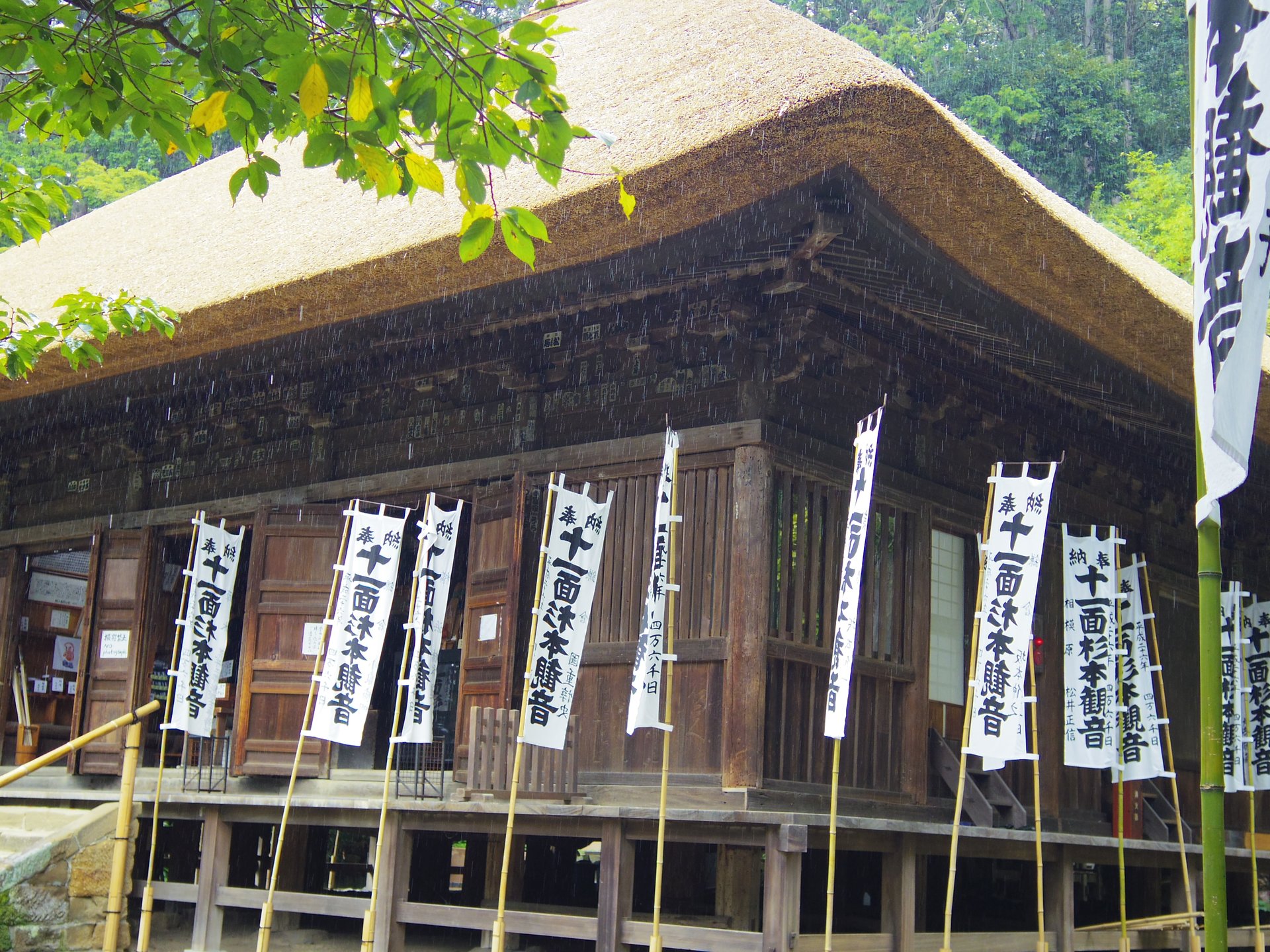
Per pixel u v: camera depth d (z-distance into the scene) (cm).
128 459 1347
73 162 3316
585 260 855
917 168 761
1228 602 1158
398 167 539
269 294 956
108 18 561
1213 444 433
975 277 873
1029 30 3991
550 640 777
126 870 877
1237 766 1126
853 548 715
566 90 947
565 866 1123
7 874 825
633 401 999
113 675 1257
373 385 1151
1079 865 1362
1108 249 988
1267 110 432
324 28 552
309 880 1162
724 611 906
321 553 1122
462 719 1017
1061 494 1240
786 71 754
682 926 745
